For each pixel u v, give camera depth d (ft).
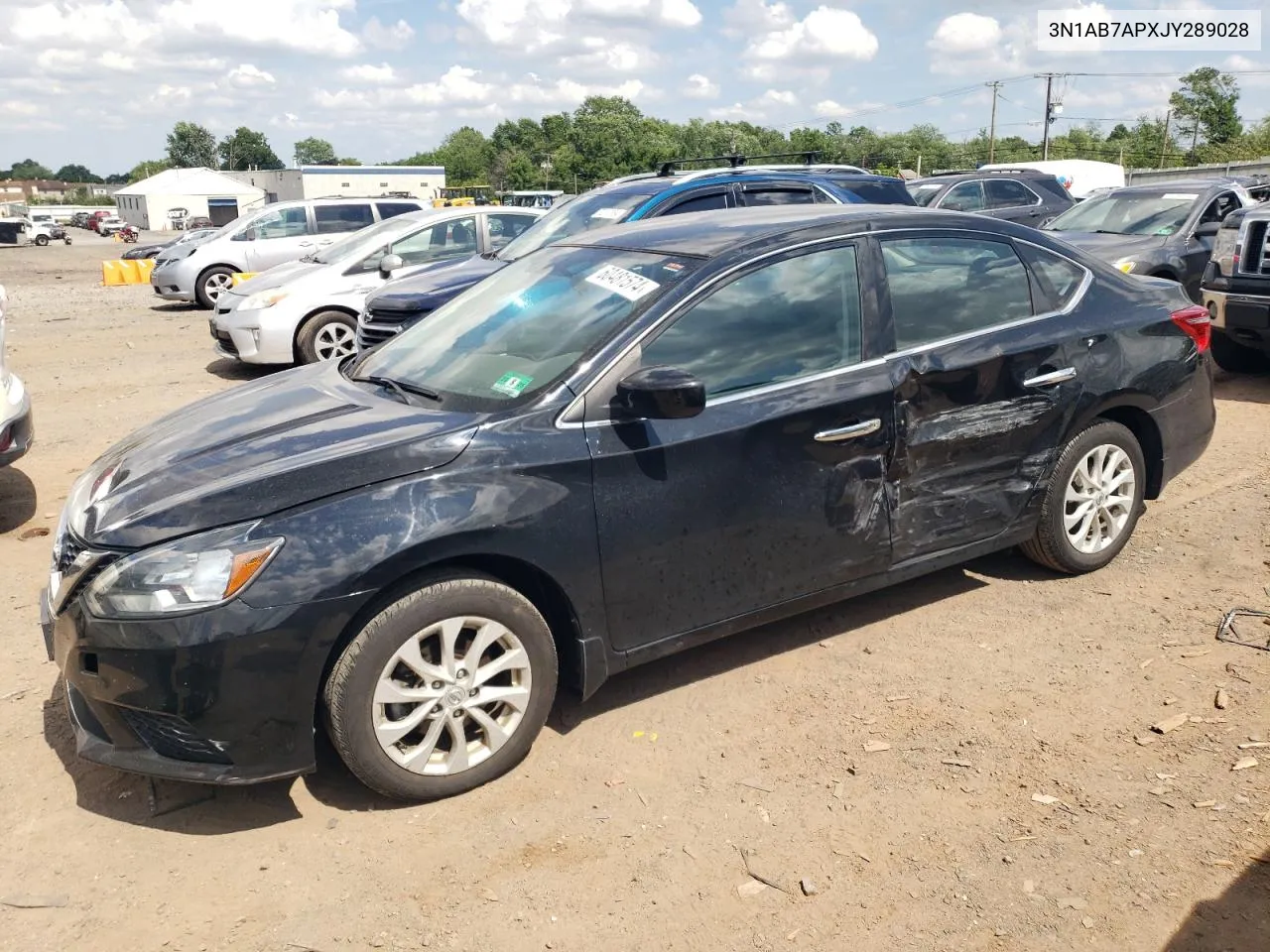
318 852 10.30
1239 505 18.89
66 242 190.19
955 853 9.88
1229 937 8.64
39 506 21.03
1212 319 28.04
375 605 10.36
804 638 14.46
